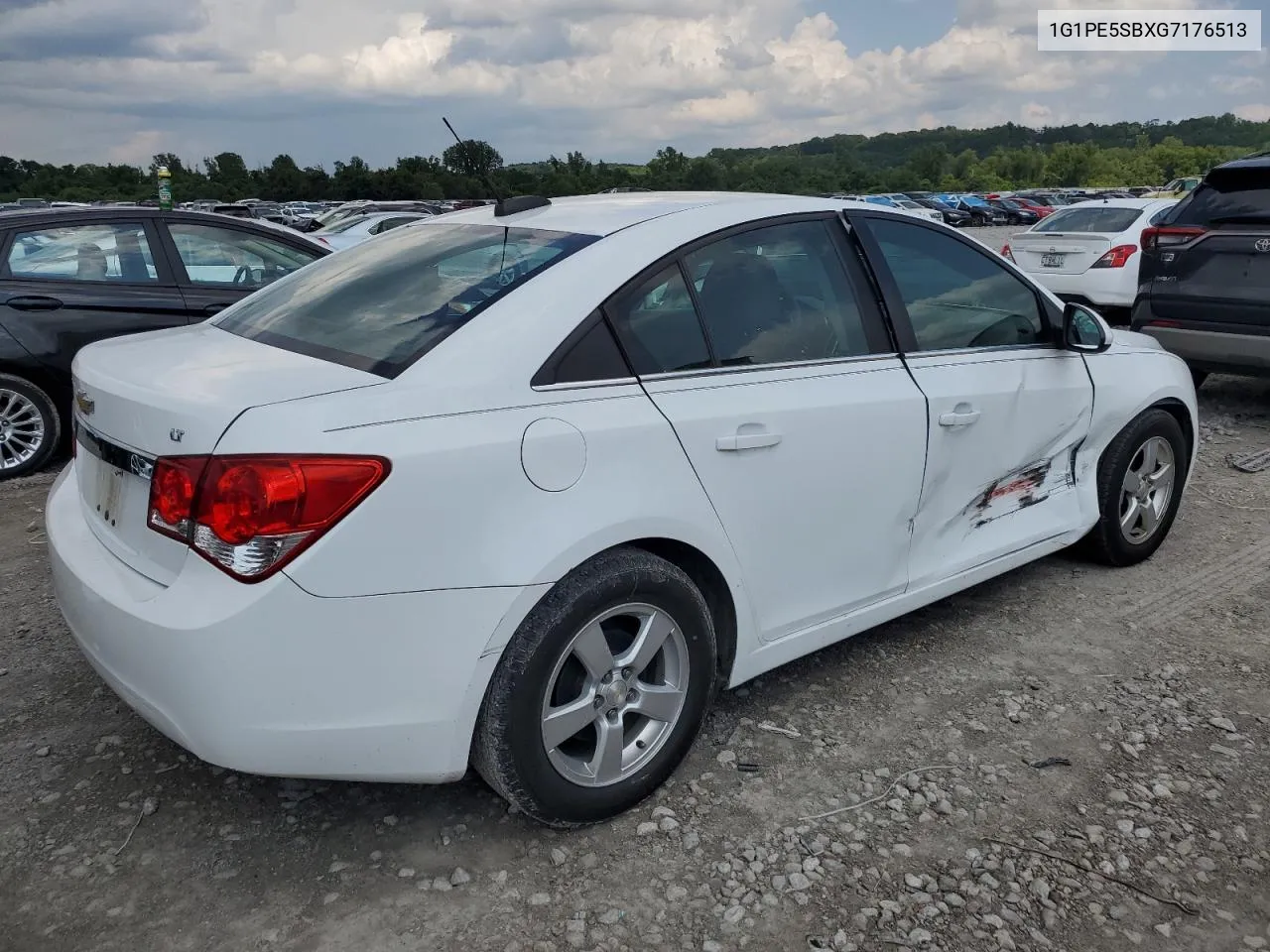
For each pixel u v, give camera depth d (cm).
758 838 271
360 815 281
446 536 233
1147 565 460
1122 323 1165
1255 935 238
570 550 248
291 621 221
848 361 325
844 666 365
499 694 246
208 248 661
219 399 230
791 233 324
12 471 609
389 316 275
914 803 285
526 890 252
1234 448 669
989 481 374
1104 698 343
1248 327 690
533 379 253
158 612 227
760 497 294
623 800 275
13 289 600
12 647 379
